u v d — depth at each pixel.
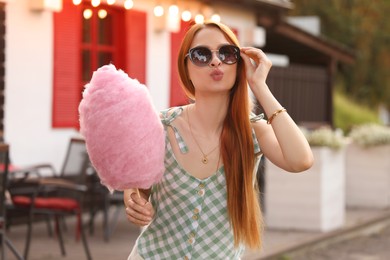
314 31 21.58
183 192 3.56
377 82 31.34
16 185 8.48
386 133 13.47
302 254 9.68
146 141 3.24
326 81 18.77
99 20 12.30
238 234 3.57
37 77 10.91
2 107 10.35
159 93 13.28
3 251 7.11
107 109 3.20
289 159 3.47
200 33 3.58
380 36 31.22
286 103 16.83
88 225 10.53
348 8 31.47
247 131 3.57
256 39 15.55
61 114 11.36
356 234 11.38
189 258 3.59
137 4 12.69
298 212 10.78
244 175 3.56
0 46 10.30
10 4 10.44
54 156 11.25
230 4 14.49
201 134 3.58
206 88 3.52
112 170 3.24
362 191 13.59
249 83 3.56
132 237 9.84
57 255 8.55
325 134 10.88
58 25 11.23
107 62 12.52
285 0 16.19
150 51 13.05
